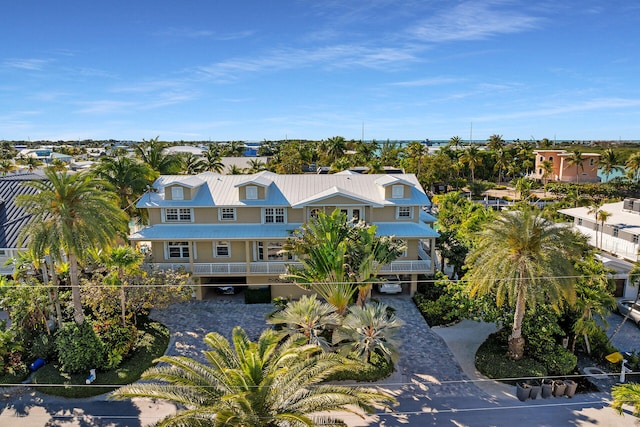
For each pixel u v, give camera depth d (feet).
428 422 70.18
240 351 59.16
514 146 410.93
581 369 84.74
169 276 98.32
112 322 88.94
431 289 114.42
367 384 79.56
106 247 81.92
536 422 69.87
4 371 81.00
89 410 72.49
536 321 83.25
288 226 118.32
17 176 141.90
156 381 80.43
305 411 53.62
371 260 88.79
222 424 49.44
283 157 320.50
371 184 128.57
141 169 138.21
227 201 118.21
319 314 79.30
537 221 77.92
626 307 106.42
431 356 89.10
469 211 155.63
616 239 143.64
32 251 76.84
